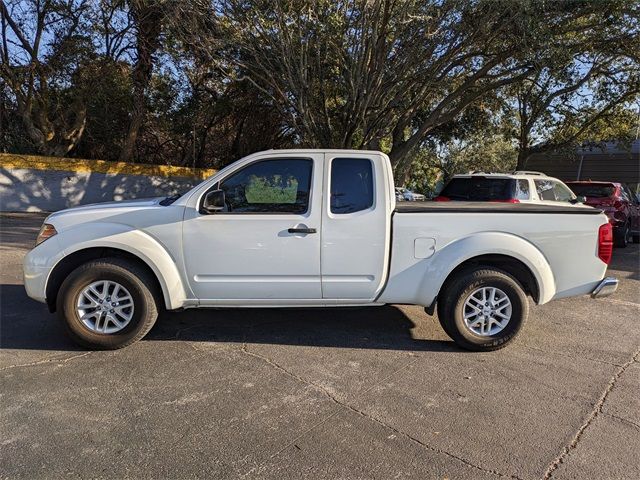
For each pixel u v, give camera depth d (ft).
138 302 14.88
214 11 39.88
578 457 10.03
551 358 15.42
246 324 17.88
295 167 15.44
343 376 13.64
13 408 11.39
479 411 11.84
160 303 15.57
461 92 48.91
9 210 51.98
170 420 11.04
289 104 45.83
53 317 17.92
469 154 148.46
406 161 73.92
